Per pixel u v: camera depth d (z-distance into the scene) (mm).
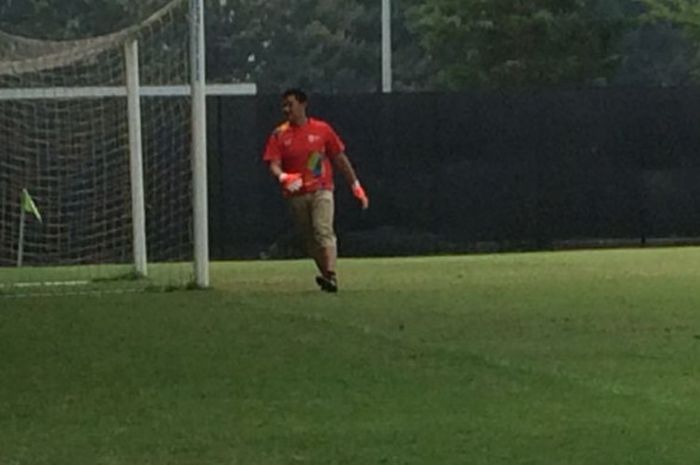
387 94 74188
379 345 32594
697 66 127188
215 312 40781
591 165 75812
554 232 75750
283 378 27672
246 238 72938
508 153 75250
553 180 75688
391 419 23094
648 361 29500
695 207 76438
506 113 75250
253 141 72750
